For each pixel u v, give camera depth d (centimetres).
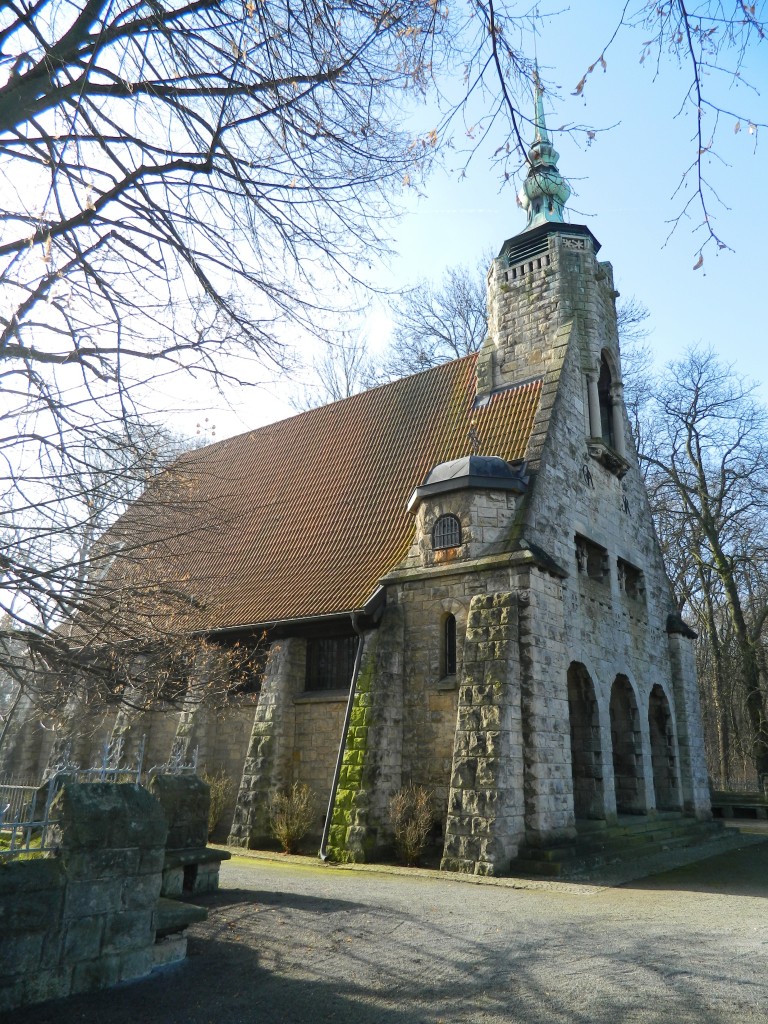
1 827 630
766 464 3231
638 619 2206
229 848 1722
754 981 697
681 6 521
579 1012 621
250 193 829
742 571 3472
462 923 934
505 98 593
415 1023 601
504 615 1565
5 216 720
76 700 1105
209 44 754
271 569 2116
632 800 1994
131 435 870
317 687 1897
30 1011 592
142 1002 630
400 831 1516
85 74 681
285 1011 624
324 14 736
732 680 3744
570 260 2192
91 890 655
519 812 1442
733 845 2000
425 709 1645
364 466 2273
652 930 912
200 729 2006
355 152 823
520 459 1845
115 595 917
